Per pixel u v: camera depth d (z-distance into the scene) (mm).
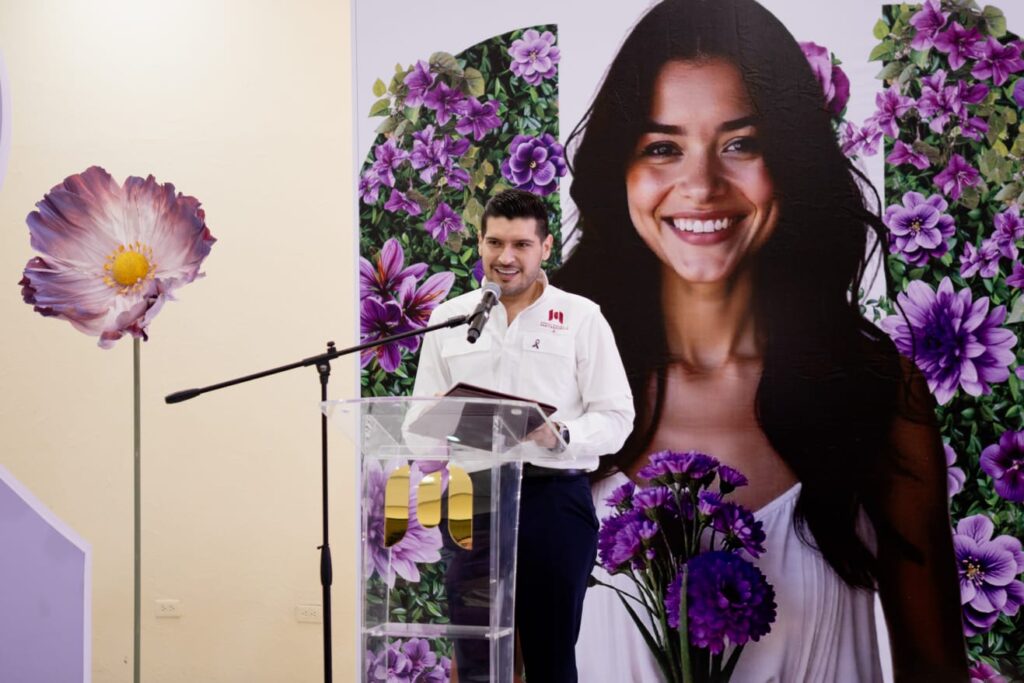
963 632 3029
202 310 3570
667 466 3197
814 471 3125
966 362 3076
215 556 3512
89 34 3689
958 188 3109
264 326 3537
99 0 3688
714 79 3246
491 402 1967
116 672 3539
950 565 3047
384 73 3488
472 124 3412
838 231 3158
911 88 3146
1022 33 3111
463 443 2068
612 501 3217
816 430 3131
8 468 3625
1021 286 3066
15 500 3607
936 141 3129
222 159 3598
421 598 2057
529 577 2553
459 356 2980
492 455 2043
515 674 2760
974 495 3051
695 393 3203
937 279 3105
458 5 3439
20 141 3689
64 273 2936
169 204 2949
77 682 3535
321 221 3529
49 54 3695
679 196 3244
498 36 3404
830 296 3152
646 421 3221
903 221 3129
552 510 2588
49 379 3641
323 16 3566
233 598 3492
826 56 3189
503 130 3387
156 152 3631
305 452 3494
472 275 3389
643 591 3178
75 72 3684
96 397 3617
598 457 2994
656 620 3166
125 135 3650
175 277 2945
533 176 3355
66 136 3672
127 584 3562
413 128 3455
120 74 3668
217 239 3576
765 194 3203
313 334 3512
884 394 3109
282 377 3521
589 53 3336
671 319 3232
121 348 3621
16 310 3664
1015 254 3074
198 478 3541
